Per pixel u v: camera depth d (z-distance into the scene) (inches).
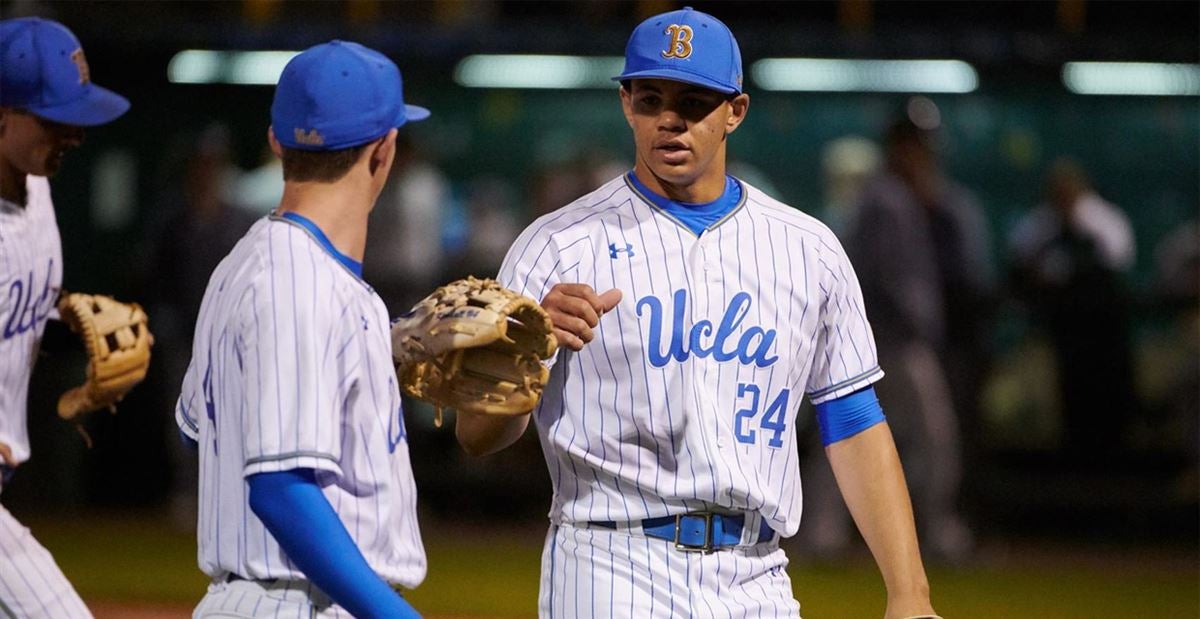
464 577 1396.4
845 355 602.2
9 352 606.9
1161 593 1379.2
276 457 443.2
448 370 534.3
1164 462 1739.7
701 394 567.8
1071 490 1715.1
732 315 574.6
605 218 584.7
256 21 1766.7
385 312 483.5
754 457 574.2
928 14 1737.2
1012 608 1278.3
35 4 1707.7
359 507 468.8
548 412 579.2
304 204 472.7
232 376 462.9
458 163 1891.0
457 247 1786.4
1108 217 1712.6
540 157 1889.8
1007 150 1863.9
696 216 589.3
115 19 1739.7
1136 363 1772.9
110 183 1868.8
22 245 598.2
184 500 1690.5
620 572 564.4
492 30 1755.7
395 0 1791.3
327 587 445.1
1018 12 1733.5
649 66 565.6
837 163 1825.8
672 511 564.7
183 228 1622.8
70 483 1795.0
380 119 474.6
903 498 600.7
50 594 608.1
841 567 1443.2
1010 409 1768.0
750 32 1729.8
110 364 630.5
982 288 1469.0
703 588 564.1
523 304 512.1
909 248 1370.6
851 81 1793.8
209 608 475.5
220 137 1734.7
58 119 581.3
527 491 1768.0
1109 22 1737.2
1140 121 1851.6
